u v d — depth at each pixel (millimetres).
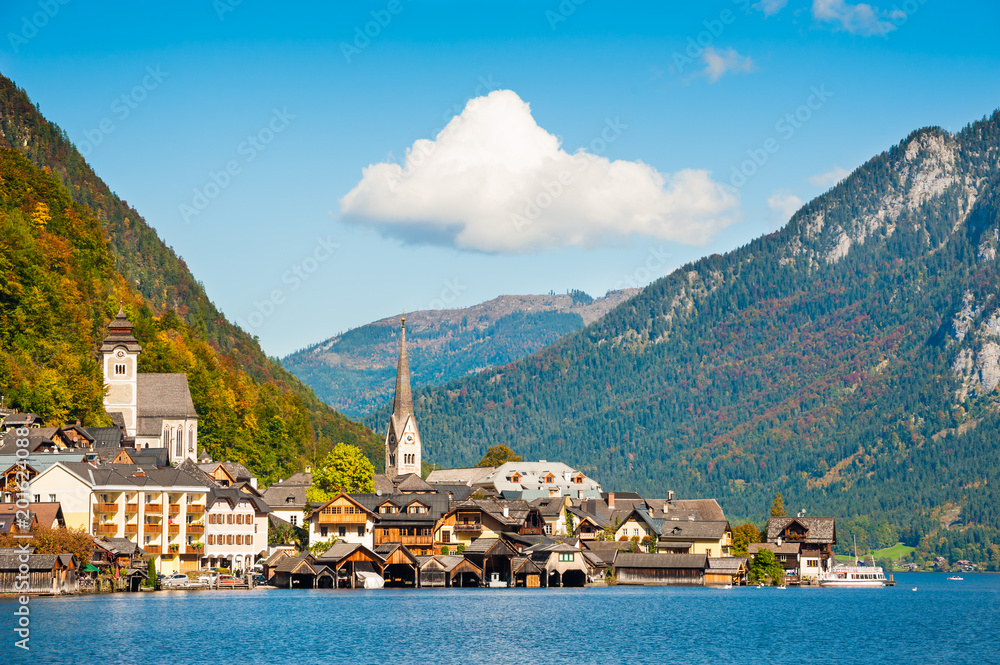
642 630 135875
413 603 160500
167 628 125875
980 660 117000
